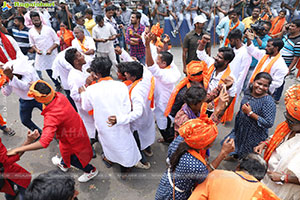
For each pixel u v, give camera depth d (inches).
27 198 37.5
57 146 105.7
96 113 78.5
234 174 48.1
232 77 83.8
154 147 115.0
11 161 62.0
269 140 70.7
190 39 107.4
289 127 64.1
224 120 109.5
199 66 83.7
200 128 46.2
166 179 56.0
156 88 100.0
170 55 93.7
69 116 72.6
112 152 85.5
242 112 84.1
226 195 45.0
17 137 97.1
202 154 57.6
